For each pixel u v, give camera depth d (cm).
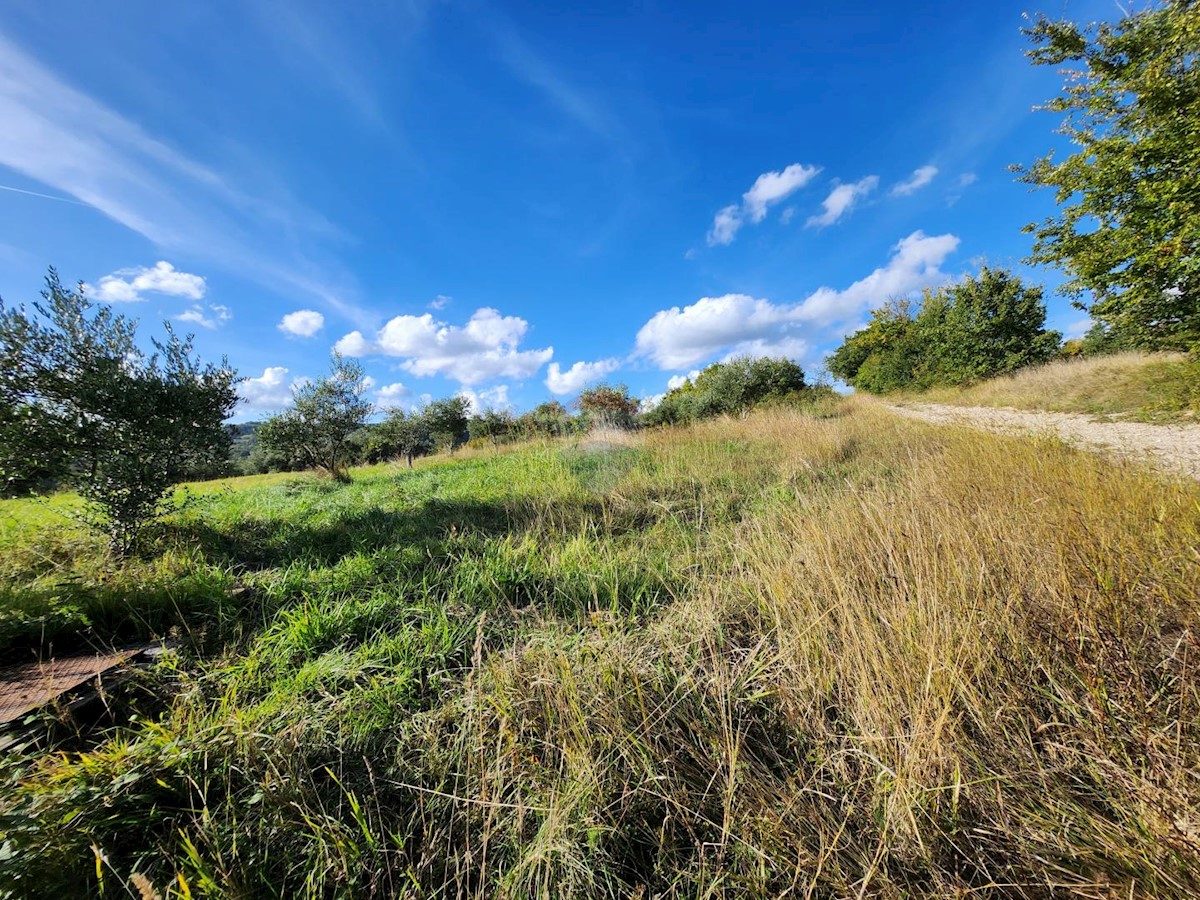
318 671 224
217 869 133
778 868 131
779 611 248
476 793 159
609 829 142
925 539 267
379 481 979
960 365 1827
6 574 356
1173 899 112
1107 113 638
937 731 147
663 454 802
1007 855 131
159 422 465
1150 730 148
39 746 179
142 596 303
